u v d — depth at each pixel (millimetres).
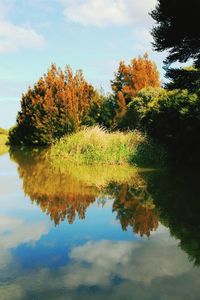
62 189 9758
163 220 6363
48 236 5684
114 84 38438
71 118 30266
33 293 3703
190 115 15312
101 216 6809
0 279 4055
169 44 14117
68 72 31547
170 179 10992
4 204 8117
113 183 10516
